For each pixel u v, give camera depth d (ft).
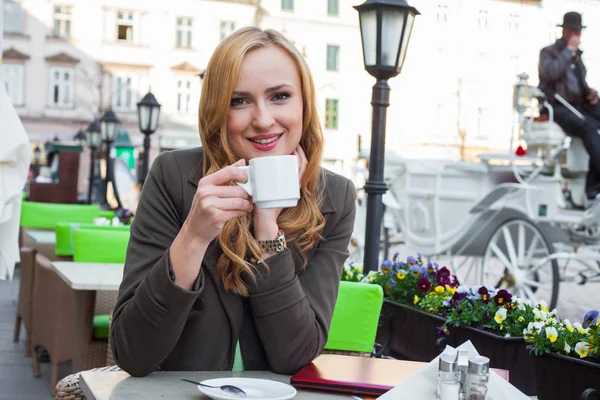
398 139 61.36
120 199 37.70
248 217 6.39
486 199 23.34
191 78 151.12
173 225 6.39
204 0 148.77
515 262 22.94
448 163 25.03
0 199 8.54
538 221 22.16
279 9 148.56
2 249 8.97
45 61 146.30
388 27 14.10
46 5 146.10
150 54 149.28
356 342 8.14
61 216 28.71
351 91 147.33
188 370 6.22
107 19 148.15
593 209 20.90
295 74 6.34
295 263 6.53
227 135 6.32
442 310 12.59
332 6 148.36
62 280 15.49
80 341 14.12
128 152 106.01
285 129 6.31
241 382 5.41
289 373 6.27
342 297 8.19
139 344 5.66
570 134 22.34
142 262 6.18
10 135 8.63
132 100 149.59
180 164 6.52
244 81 6.18
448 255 25.34
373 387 5.48
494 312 11.41
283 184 5.15
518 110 23.32
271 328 6.16
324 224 6.61
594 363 8.55
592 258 21.04
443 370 4.51
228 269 6.21
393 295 13.74
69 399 6.44
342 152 145.38
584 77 22.85
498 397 4.77
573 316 23.41
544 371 9.30
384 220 27.14
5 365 18.79
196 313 6.20
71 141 147.02
